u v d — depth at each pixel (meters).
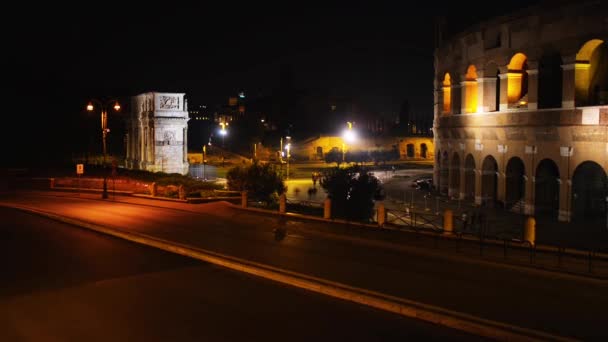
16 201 43.88
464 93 51.94
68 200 44.50
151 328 14.80
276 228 29.53
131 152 88.75
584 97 37.56
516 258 21.19
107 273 20.44
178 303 16.83
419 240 24.95
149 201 43.19
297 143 131.38
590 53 37.19
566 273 19.08
